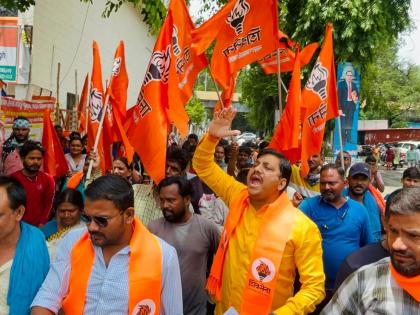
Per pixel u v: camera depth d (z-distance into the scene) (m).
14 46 10.05
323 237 4.05
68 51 14.58
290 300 2.74
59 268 2.31
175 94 4.50
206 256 3.64
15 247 2.49
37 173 5.29
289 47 6.52
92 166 4.56
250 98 17.39
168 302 2.37
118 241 2.24
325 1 10.70
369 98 14.75
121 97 5.16
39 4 12.05
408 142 36.03
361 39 10.63
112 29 19.70
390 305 1.93
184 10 4.98
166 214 3.52
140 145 4.25
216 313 3.14
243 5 5.20
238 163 7.82
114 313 2.21
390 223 1.89
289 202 3.06
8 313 2.39
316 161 5.59
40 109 9.10
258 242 2.92
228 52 5.29
